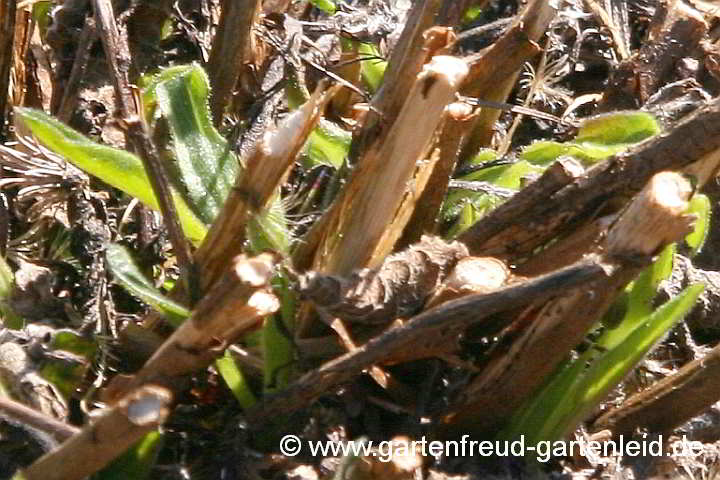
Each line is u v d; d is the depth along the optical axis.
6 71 0.47
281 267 0.41
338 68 0.50
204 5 0.51
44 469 0.38
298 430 0.42
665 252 0.42
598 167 0.42
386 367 0.43
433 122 0.40
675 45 0.51
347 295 0.41
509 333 0.42
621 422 0.44
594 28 0.54
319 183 0.47
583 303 0.40
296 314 0.42
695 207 0.44
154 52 0.49
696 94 0.50
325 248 0.42
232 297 0.38
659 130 0.47
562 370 0.43
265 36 0.49
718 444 0.45
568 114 0.51
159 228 0.45
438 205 0.43
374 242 0.41
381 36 0.51
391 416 0.43
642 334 0.42
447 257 0.41
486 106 0.46
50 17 0.50
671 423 0.44
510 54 0.46
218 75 0.48
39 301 0.44
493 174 0.47
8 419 0.41
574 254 0.42
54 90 0.49
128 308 0.45
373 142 0.42
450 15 0.45
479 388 0.42
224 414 0.42
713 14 0.54
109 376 0.43
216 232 0.41
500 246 0.43
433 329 0.40
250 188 0.41
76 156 0.43
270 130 0.41
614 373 0.42
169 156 0.44
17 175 0.46
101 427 0.38
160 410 0.37
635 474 0.43
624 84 0.51
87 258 0.45
